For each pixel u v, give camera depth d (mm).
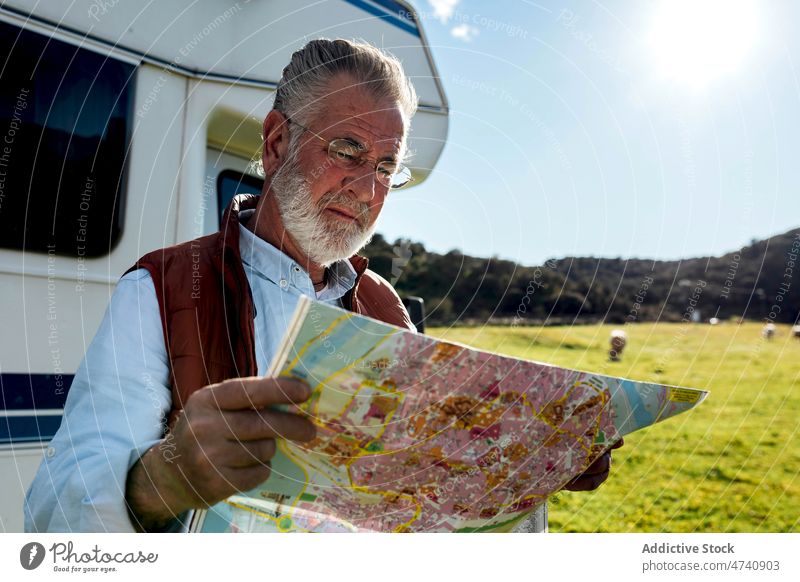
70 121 1643
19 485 1561
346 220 1318
